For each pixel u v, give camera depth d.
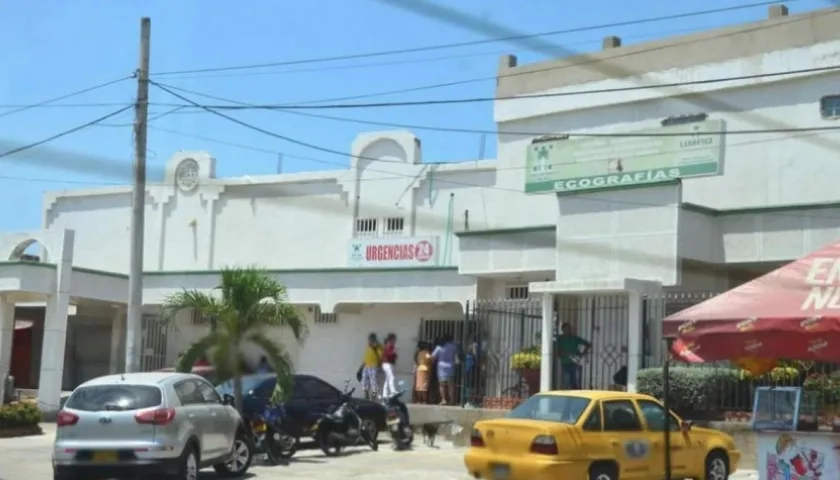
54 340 25.08
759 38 23.41
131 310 19.34
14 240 25.75
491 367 23.11
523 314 22.36
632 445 13.68
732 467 15.19
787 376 17.67
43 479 15.61
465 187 27.97
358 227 29.67
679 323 8.85
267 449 17.80
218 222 32.19
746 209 21.44
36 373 32.97
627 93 25.19
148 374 14.84
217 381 18.55
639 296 19.75
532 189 25.14
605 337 21.11
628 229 21.48
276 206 31.23
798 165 22.67
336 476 16.36
